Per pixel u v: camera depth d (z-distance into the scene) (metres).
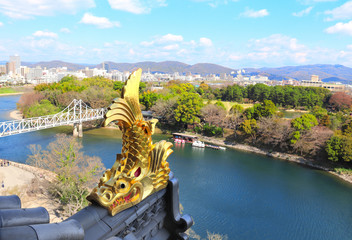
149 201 6.54
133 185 5.75
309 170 52.22
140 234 6.43
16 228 3.42
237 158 57.78
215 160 55.53
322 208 36.81
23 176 38.78
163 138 72.94
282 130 60.69
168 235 7.54
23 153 51.09
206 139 72.56
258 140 66.50
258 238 29.44
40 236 3.48
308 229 31.70
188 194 39.22
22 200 32.06
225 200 37.91
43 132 69.25
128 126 5.96
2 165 42.88
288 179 46.88
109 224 5.33
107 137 66.38
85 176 32.34
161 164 6.71
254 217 33.78
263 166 53.31
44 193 34.66
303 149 57.28
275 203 37.66
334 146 51.94
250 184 43.88
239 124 70.75
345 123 64.81
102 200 5.29
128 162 6.04
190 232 29.56
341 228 32.16
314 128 58.53
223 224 31.81
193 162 53.53
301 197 39.91
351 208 37.12
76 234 3.98
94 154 52.41
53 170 36.19
